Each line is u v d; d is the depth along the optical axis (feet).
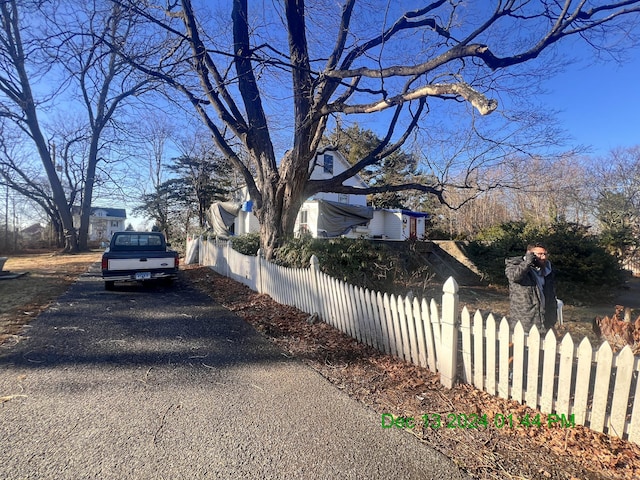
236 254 33.73
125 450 7.94
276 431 8.82
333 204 51.72
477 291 36.42
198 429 8.85
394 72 17.11
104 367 12.85
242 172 28.84
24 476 7.06
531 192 23.11
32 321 18.89
